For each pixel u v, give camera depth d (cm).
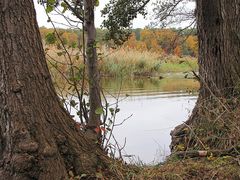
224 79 709
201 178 491
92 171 451
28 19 429
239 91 690
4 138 417
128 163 537
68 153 446
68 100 686
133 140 826
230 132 627
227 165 520
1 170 411
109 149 592
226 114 651
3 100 419
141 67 2461
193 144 675
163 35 1598
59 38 557
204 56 730
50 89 444
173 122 998
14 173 406
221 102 666
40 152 413
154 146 781
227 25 713
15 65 420
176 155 574
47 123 431
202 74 727
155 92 1609
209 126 662
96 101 574
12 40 420
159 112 1127
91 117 570
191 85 1970
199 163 529
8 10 419
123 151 740
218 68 712
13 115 416
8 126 416
